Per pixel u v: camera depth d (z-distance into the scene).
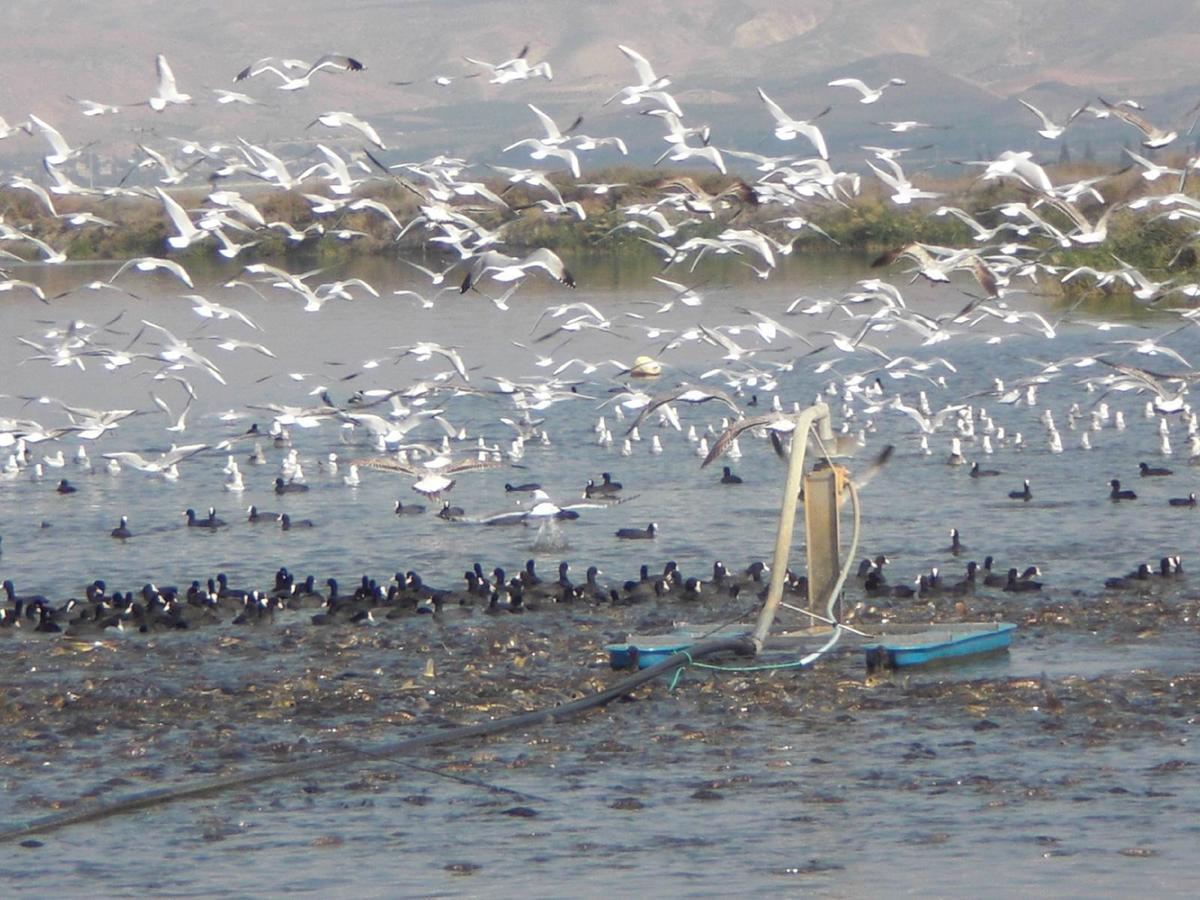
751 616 34.34
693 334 53.72
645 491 52.19
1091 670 30.69
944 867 22.19
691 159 49.16
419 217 50.75
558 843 23.33
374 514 49.56
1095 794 24.45
